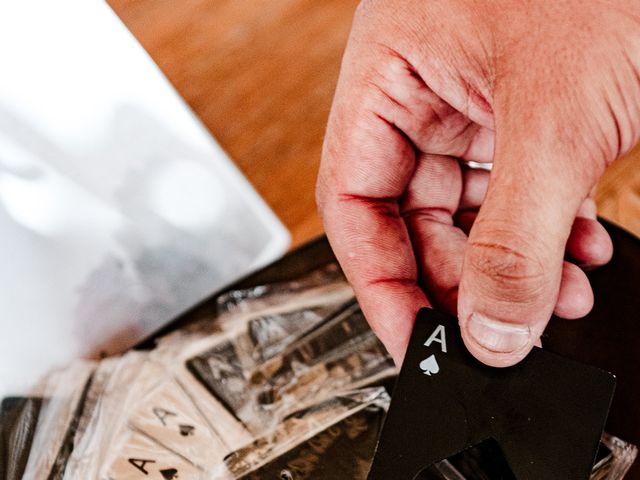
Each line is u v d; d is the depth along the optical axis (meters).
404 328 0.27
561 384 0.24
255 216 0.40
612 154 0.23
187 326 0.33
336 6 0.47
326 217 0.29
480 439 0.24
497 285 0.22
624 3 0.22
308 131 0.45
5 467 0.31
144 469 0.29
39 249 0.34
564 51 0.22
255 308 0.33
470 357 0.25
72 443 0.30
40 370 0.36
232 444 0.29
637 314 0.30
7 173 0.32
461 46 0.25
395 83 0.27
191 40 0.48
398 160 0.29
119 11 0.48
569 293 0.27
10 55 0.30
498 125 0.23
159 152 0.35
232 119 0.46
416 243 0.29
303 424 0.29
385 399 0.30
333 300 0.33
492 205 0.22
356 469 0.28
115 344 0.39
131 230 0.37
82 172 0.34
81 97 0.32
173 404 0.30
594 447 0.23
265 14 0.48
